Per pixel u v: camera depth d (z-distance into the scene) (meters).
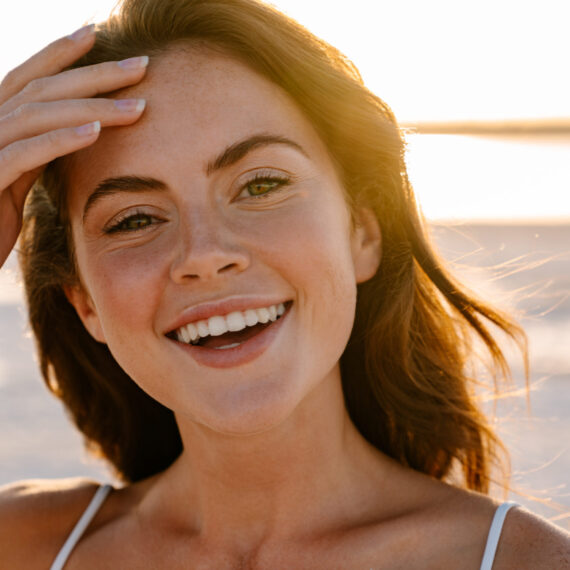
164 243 2.01
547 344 9.74
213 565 2.20
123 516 2.45
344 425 2.25
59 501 2.53
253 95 2.05
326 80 2.15
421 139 2.57
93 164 2.06
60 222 2.33
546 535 1.99
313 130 2.14
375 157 2.27
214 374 2.00
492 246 18.25
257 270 1.99
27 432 7.57
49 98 2.09
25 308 2.83
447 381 2.56
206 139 1.98
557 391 7.81
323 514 2.18
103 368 2.70
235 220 1.99
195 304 1.98
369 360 2.49
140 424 2.78
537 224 21.09
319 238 2.03
